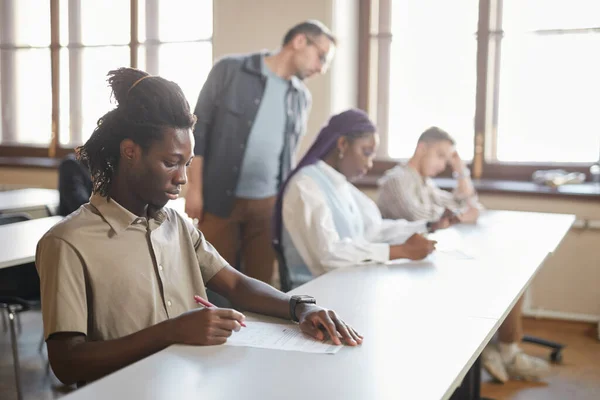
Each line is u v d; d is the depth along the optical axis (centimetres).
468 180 390
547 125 466
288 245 263
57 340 146
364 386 134
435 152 360
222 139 346
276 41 484
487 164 481
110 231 155
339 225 268
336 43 352
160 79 152
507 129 475
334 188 269
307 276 262
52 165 558
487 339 171
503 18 468
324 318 163
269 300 177
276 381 135
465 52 480
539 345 399
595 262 429
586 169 460
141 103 148
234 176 347
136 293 157
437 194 384
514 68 470
